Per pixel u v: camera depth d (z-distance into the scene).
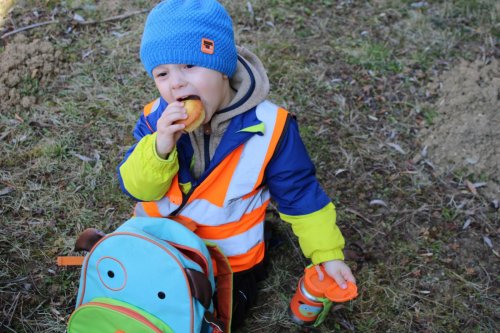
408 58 3.51
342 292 1.83
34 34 3.38
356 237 2.54
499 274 2.43
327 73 3.37
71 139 2.82
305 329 2.20
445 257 2.48
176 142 1.70
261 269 2.25
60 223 2.47
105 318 1.63
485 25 3.78
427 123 3.09
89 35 3.43
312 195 1.83
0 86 2.96
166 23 1.54
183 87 1.58
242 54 1.84
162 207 1.84
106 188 2.63
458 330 2.22
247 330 2.19
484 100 3.13
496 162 2.86
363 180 2.79
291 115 1.81
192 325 1.59
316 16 3.81
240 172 1.75
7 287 2.20
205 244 1.73
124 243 1.57
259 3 3.81
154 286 1.58
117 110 2.99
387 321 2.24
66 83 3.11
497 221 2.64
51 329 2.10
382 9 3.92
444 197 2.73
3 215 2.46
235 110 1.70
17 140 2.78
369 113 3.15
